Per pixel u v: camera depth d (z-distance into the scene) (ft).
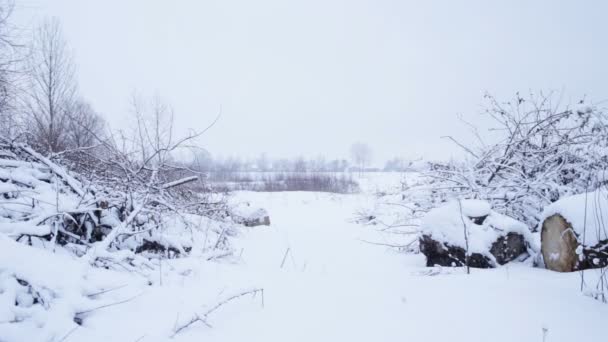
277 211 48.39
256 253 20.65
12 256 8.89
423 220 17.19
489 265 14.28
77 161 19.27
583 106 18.74
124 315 8.57
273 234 28.48
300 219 40.93
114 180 17.72
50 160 18.11
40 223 13.26
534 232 20.49
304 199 61.26
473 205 16.03
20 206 13.96
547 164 22.20
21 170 16.47
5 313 7.45
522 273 12.65
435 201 23.95
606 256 11.39
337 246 23.56
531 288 10.60
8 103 28.53
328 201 58.44
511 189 21.80
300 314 9.21
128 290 9.77
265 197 63.57
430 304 9.78
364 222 35.53
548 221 13.37
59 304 8.09
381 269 16.37
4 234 10.09
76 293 8.65
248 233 27.81
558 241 12.85
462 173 22.81
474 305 9.55
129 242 15.25
